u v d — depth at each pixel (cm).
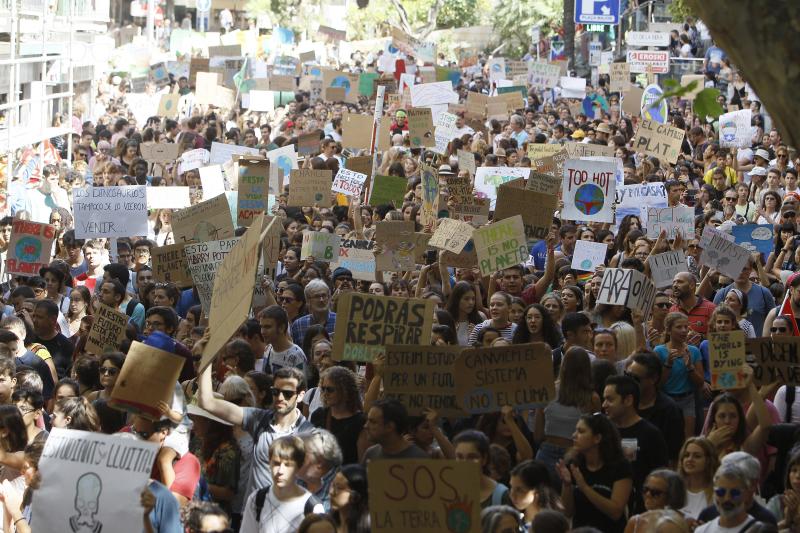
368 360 865
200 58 3822
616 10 3966
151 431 735
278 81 3541
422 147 2217
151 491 643
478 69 4962
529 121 3025
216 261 1097
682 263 1217
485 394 796
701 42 3847
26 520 747
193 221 1344
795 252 1373
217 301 740
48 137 2352
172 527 648
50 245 1378
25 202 1811
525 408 816
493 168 1850
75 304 1211
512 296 1105
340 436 807
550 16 6656
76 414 776
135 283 1388
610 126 2709
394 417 725
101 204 1423
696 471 720
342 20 7294
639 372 853
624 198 1689
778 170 1775
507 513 620
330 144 2306
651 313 1117
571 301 1136
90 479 631
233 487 769
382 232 1330
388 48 4269
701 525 662
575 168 1531
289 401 768
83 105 3244
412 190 1881
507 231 1189
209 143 2617
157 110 3209
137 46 5069
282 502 684
